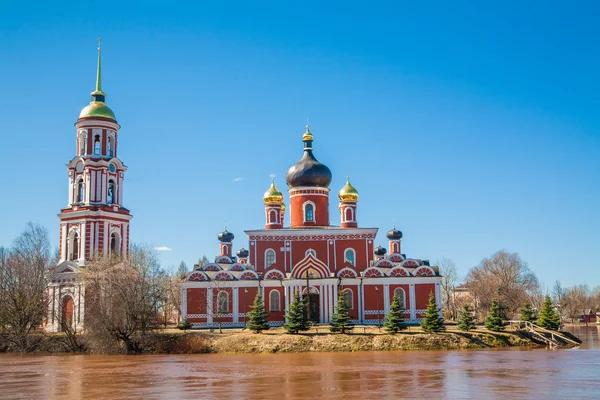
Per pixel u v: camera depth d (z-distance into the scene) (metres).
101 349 84.19
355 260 104.44
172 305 127.44
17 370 61.66
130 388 47.19
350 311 99.12
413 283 99.88
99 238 103.38
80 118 107.81
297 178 109.88
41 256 99.44
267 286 100.12
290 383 48.12
